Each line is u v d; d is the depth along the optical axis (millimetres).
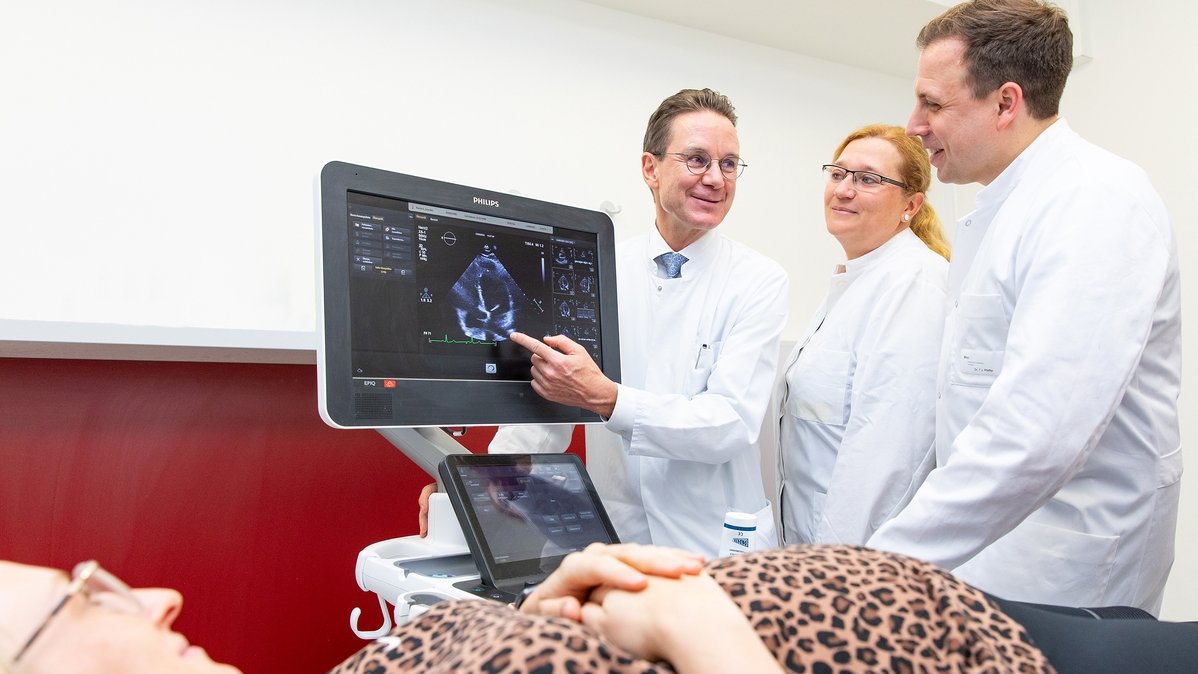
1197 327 3059
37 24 2203
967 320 1518
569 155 2994
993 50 1479
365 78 2646
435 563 1354
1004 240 1469
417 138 2717
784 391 2131
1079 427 1261
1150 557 1440
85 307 2221
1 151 2145
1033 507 1289
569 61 3010
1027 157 1512
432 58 2754
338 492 2176
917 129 1599
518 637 597
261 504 2062
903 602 679
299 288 2543
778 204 3469
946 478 1309
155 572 1920
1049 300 1310
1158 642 808
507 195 1528
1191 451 3057
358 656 716
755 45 3443
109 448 1880
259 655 2043
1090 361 1271
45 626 570
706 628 609
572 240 1627
